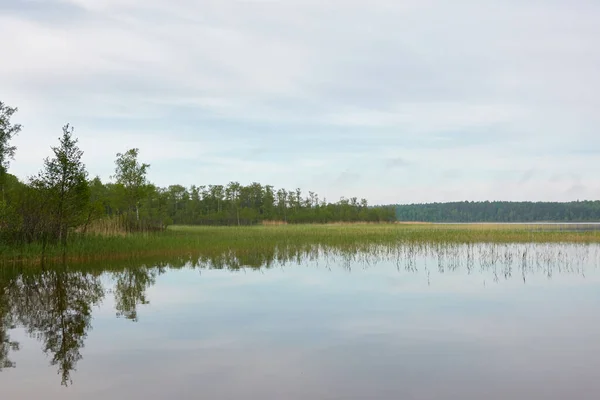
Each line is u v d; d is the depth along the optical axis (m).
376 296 15.47
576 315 12.68
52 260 25.41
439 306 13.88
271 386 7.80
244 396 7.41
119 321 12.34
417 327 11.46
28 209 27.06
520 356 9.23
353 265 23.70
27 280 19.80
